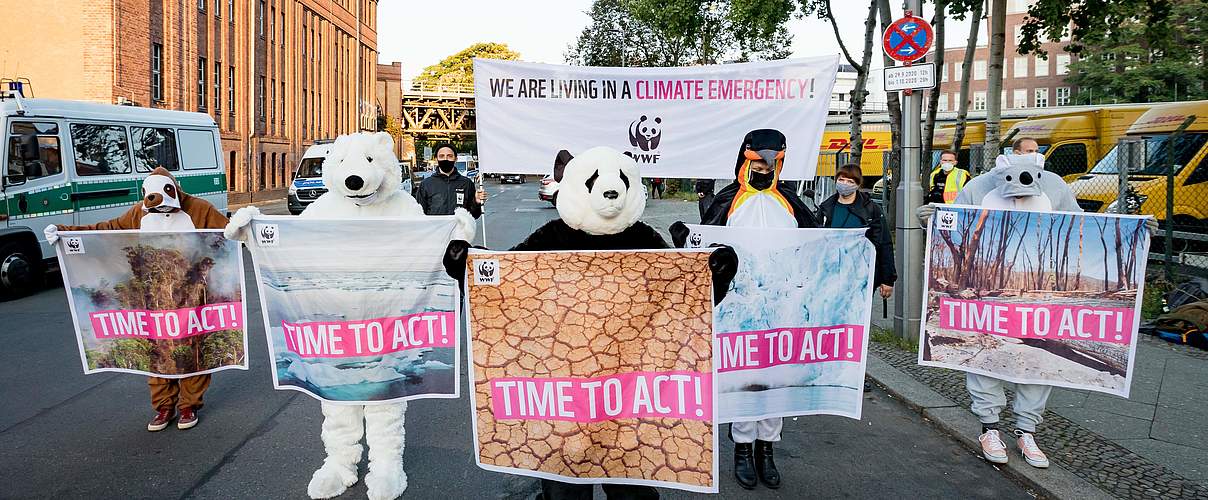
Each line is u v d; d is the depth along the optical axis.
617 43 33.72
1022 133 17.62
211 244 4.93
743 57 24.27
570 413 3.25
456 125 73.88
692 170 7.23
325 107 47.41
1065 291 4.44
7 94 11.27
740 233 4.08
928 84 7.36
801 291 4.16
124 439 5.12
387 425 4.16
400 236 3.99
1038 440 4.98
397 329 4.05
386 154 4.20
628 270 3.22
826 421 5.62
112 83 24.02
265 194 37.34
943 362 4.70
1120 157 10.45
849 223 5.89
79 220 11.94
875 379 6.50
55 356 7.49
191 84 29.67
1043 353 4.49
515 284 3.22
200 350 5.01
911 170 7.63
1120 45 43.47
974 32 14.51
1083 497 4.13
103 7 23.84
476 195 7.65
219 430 5.29
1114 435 5.07
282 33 40.31
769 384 4.19
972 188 4.88
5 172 10.77
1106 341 4.41
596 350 3.22
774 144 4.34
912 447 5.09
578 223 3.26
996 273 4.55
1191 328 7.61
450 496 4.23
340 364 4.03
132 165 13.12
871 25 15.91
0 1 23.86
